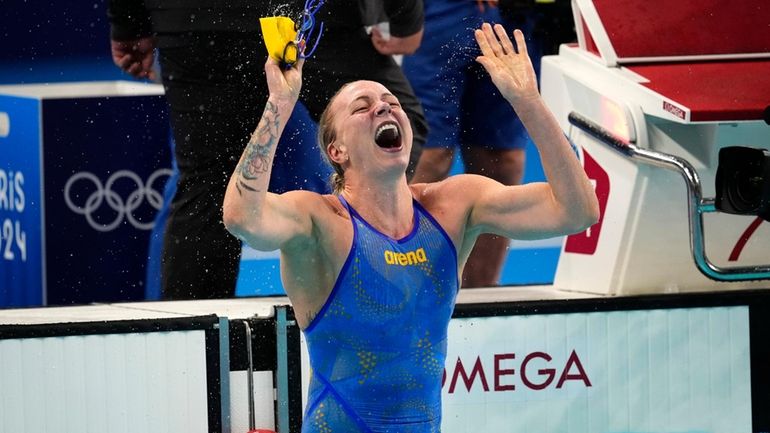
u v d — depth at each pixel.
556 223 12.38
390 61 21.77
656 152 16.94
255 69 21.12
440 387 13.05
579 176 12.20
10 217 22.89
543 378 17.06
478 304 16.86
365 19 21.38
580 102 18.75
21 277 22.84
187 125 21.41
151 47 21.88
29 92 22.69
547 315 17.06
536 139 12.12
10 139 22.81
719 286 18.44
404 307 12.33
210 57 21.00
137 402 15.69
